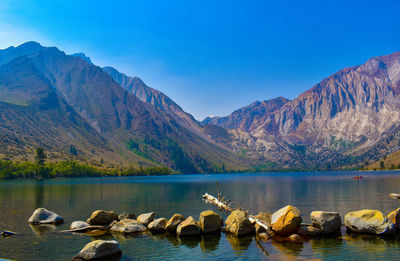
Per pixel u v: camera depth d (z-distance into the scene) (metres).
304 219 45.09
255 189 124.62
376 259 24.28
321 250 27.00
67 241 31.53
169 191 115.38
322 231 32.62
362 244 28.66
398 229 33.78
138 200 78.25
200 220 36.03
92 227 37.34
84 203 70.31
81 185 160.12
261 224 34.53
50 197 86.00
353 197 80.44
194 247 29.02
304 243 29.61
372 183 151.12
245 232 33.94
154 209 59.50
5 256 26.36
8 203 69.56
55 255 26.61
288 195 91.44
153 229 36.91
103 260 25.05
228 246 29.19
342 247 27.77
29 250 28.16
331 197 81.94
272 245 29.22
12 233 34.97
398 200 71.38
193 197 87.69
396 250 26.50
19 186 147.12
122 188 134.62
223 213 53.69
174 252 27.33
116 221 39.31
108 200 77.88
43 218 42.69
